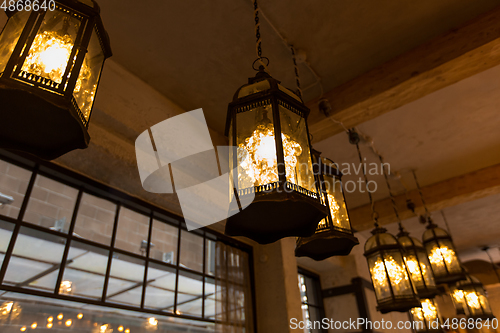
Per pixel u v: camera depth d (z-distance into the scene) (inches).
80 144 37.9
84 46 38.4
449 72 96.3
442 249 135.9
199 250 130.4
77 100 37.0
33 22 36.2
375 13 92.0
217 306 117.4
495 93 127.6
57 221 94.7
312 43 98.7
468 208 215.0
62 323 80.3
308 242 60.0
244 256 140.3
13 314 72.3
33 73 33.7
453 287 191.8
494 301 338.0
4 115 34.4
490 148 158.2
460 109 134.9
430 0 89.5
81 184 97.0
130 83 102.1
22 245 83.6
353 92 107.8
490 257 313.9
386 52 103.0
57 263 89.0
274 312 132.5
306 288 211.5
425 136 148.9
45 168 88.3
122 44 96.6
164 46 98.2
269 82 50.7
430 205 179.3
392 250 84.5
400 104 106.7
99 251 99.6
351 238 61.5
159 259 115.5
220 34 95.5
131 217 115.1
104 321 89.1
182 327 109.2
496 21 89.8
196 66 105.1
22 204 81.8
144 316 99.6
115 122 94.0
